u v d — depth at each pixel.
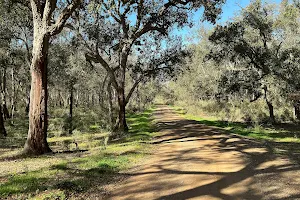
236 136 18.39
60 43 29.50
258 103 35.16
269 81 25.48
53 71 29.52
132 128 26.27
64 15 12.53
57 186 7.37
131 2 21.16
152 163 10.78
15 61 34.78
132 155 12.34
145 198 6.82
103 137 21.19
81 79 31.12
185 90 52.00
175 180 8.25
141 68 25.86
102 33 22.09
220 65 33.25
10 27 25.28
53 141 19.89
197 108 45.25
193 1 19.92
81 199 6.76
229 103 40.00
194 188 7.42
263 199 6.41
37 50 12.69
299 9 25.62
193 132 20.91
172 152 13.08
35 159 11.54
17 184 7.65
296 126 26.45
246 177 8.18
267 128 24.97
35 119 12.83
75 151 14.05
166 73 27.38
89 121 31.34
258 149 13.00
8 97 53.84
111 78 22.41
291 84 24.59
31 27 25.66
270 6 27.14
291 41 26.02
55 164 10.35
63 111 40.72
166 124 28.50
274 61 25.03
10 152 14.09
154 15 21.14
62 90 44.50
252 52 26.22
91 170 9.43
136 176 8.95
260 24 26.27
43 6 13.51
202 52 41.31
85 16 21.03
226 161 10.55
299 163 9.62
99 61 21.89
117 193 7.29
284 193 6.70
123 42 22.34
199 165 10.05
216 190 7.18
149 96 74.94
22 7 22.66
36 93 12.87
